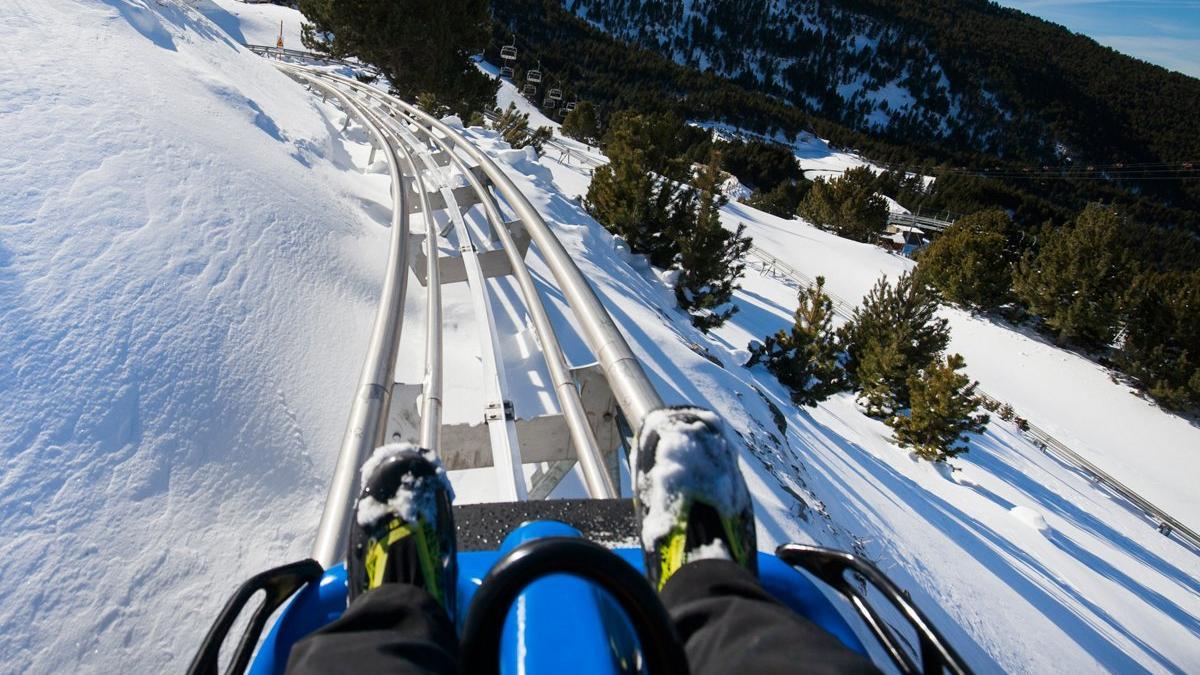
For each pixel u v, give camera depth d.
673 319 8.78
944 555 7.64
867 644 3.38
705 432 1.38
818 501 5.09
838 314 28.56
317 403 3.28
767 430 5.61
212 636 1.01
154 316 3.06
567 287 3.27
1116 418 29.09
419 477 1.34
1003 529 12.59
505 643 0.92
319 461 2.99
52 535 2.12
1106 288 33.72
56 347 2.65
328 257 4.54
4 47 4.53
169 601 2.11
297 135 7.36
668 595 1.14
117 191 3.68
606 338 2.65
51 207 3.30
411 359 3.86
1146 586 13.91
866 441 14.90
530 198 10.41
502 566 0.60
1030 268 36.56
